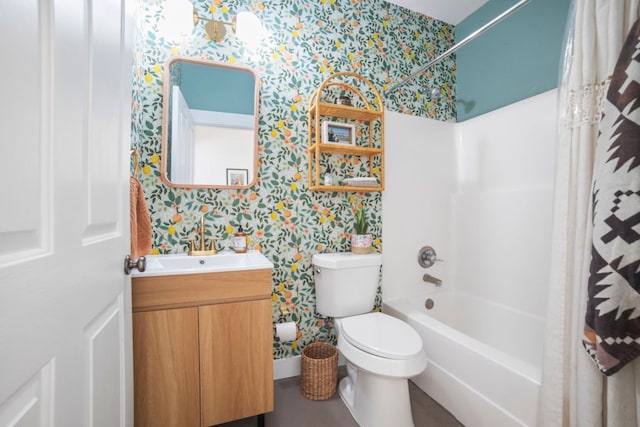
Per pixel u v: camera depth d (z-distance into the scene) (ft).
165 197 4.99
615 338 2.71
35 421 1.46
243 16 5.29
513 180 6.30
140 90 4.80
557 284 3.48
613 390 2.82
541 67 6.00
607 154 2.82
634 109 2.67
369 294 5.67
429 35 7.50
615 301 2.71
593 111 3.27
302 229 5.95
